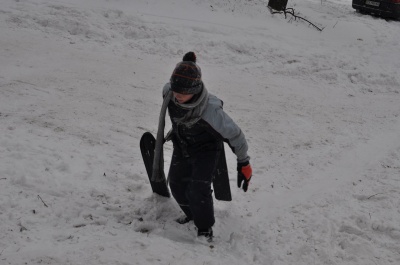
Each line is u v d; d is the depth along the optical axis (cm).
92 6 1035
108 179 438
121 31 952
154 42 923
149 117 606
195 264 322
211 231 368
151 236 355
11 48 788
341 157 538
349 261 344
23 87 638
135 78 743
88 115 582
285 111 677
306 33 1133
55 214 372
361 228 390
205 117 318
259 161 513
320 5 1506
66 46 845
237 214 409
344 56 973
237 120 625
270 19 1177
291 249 358
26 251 314
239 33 1035
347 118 669
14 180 405
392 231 380
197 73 306
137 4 1100
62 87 660
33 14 945
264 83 801
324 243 363
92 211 385
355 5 1443
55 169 439
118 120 582
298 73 870
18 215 359
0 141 472
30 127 521
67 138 509
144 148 394
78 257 313
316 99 748
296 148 555
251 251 357
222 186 373
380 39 1152
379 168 512
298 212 413
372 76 876
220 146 349
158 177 376
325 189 461
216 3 1192
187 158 350
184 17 1071
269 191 454
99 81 706
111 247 327
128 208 397
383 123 657
